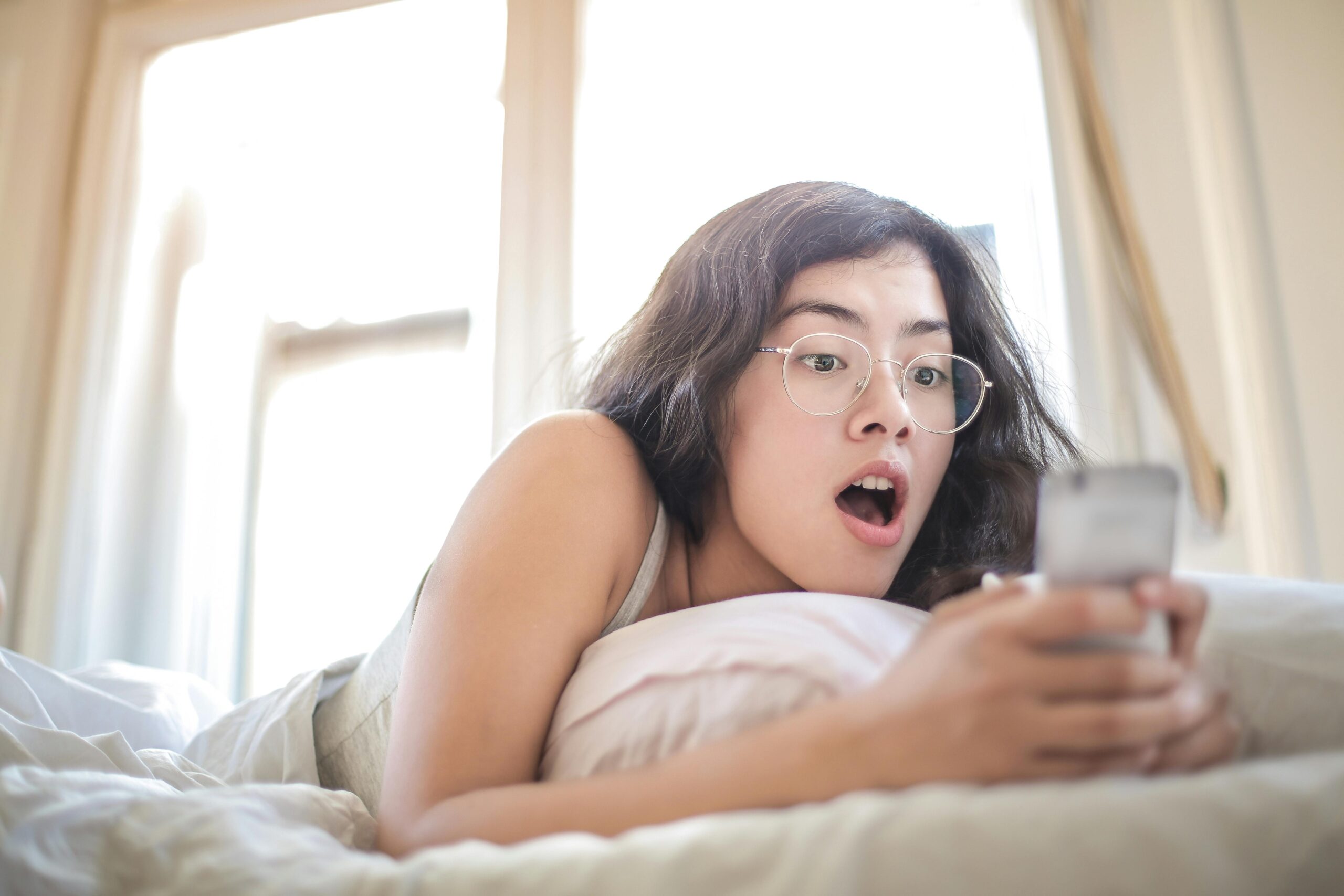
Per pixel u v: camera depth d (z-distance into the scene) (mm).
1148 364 1423
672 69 1752
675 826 378
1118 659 366
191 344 1946
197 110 2051
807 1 1722
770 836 348
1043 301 1498
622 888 344
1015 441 910
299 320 1925
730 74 1729
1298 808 342
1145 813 334
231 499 1855
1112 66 1558
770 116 1695
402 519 1773
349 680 849
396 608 1736
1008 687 365
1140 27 1555
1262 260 1426
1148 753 385
